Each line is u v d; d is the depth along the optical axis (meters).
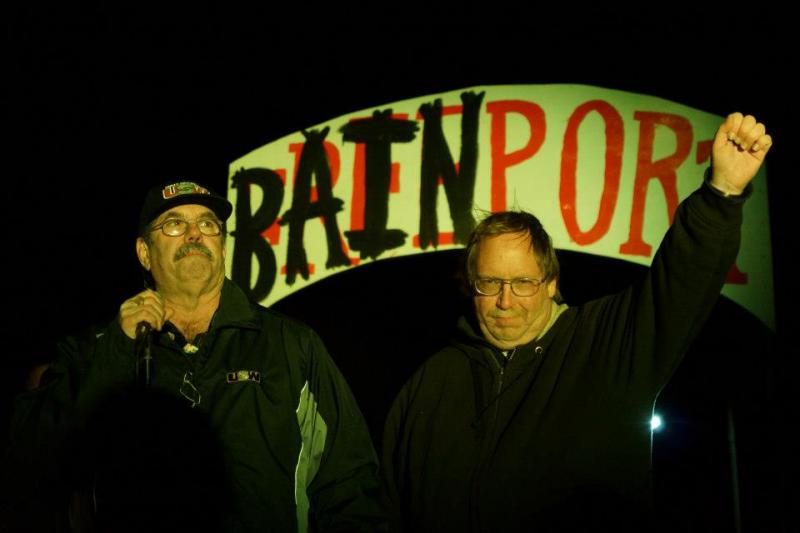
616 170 2.75
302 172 2.99
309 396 1.83
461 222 2.83
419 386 1.96
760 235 2.59
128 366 1.65
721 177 1.49
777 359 2.57
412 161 2.91
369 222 2.90
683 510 2.77
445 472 1.76
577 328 1.81
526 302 1.77
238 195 3.04
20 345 3.18
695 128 2.71
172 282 1.84
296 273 2.94
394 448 1.97
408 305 3.33
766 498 2.56
